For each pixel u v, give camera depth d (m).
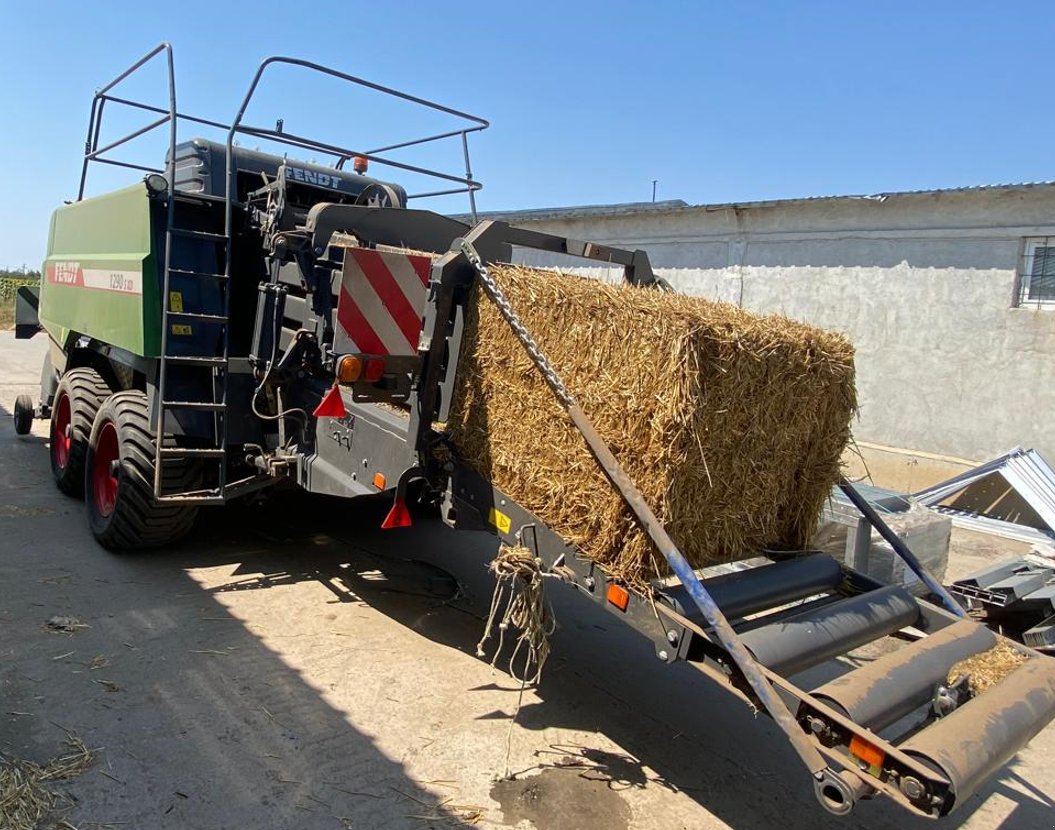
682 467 2.77
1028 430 7.88
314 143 4.83
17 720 3.06
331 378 4.13
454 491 3.55
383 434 3.71
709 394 2.76
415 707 3.47
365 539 5.68
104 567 4.72
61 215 6.52
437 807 2.81
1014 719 2.43
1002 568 5.09
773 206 9.48
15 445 7.87
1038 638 4.36
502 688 3.72
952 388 8.38
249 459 4.64
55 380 7.05
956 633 2.93
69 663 3.53
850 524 4.77
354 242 4.29
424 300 3.68
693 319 2.71
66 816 2.56
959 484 7.46
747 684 2.56
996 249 7.98
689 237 10.62
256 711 3.30
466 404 3.47
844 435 3.52
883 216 8.73
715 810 2.97
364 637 4.10
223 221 4.81
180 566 4.86
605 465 2.81
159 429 4.39
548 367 2.98
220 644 3.86
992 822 3.06
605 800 2.96
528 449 3.19
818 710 2.32
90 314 5.48
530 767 3.12
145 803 2.67
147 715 3.19
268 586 4.66
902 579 4.91
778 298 9.75
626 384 2.83
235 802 2.72
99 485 5.21
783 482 3.34
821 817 2.99
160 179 4.49
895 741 2.42
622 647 4.39
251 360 4.57
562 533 3.08
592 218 11.59
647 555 2.85
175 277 4.61
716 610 2.56
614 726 3.51
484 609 4.64
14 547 4.94
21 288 8.23
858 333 9.05
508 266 3.41
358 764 3.01
